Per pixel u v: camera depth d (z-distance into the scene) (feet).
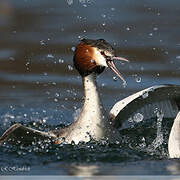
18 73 60.18
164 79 56.59
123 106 41.09
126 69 59.82
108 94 53.16
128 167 35.09
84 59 38.81
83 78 39.27
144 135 42.27
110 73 58.90
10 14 79.87
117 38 68.85
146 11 79.71
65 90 55.42
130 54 63.82
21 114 49.11
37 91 55.26
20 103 51.93
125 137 41.14
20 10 81.41
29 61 62.75
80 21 75.56
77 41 68.18
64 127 41.47
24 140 39.91
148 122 44.32
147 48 65.46
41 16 78.79
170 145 37.37
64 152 38.04
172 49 65.05
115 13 78.74
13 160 36.96
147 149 39.50
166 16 77.46
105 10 80.28
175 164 35.65
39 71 60.54
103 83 56.03
